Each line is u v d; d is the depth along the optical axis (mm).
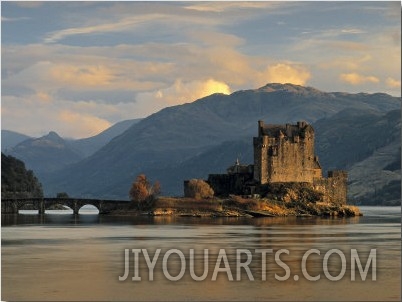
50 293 130500
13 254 178000
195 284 137375
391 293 130500
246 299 125875
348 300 125688
